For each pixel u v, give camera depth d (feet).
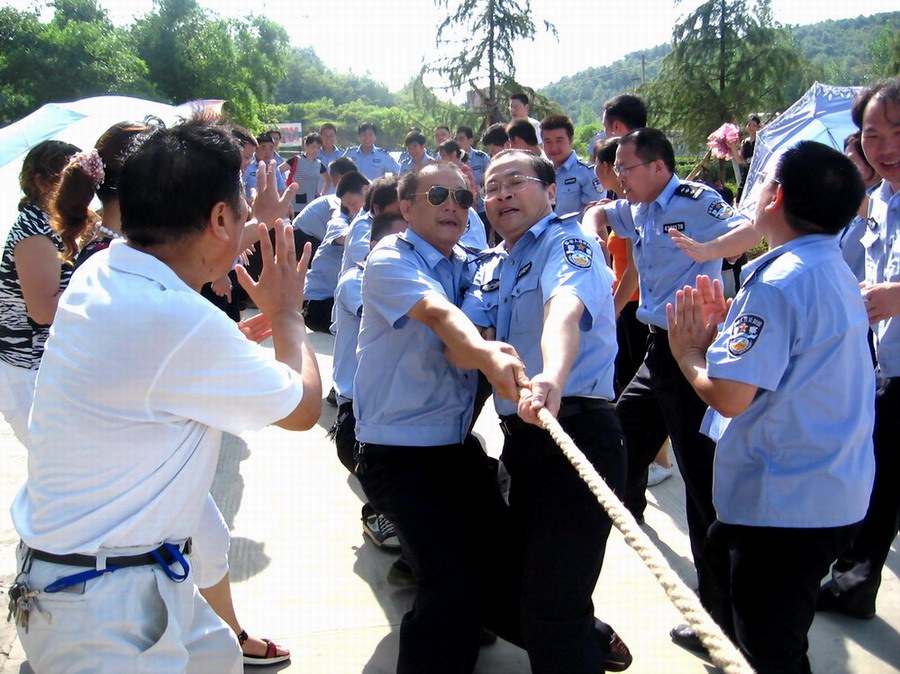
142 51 94.68
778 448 7.37
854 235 11.43
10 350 9.77
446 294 9.06
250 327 7.43
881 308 8.77
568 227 8.59
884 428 9.57
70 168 8.97
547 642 7.13
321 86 385.91
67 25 83.82
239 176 5.98
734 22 85.40
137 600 5.60
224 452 15.03
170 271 5.73
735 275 19.99
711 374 7.25
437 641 7.32
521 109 26.53
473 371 8.81
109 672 5.46
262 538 11.85
